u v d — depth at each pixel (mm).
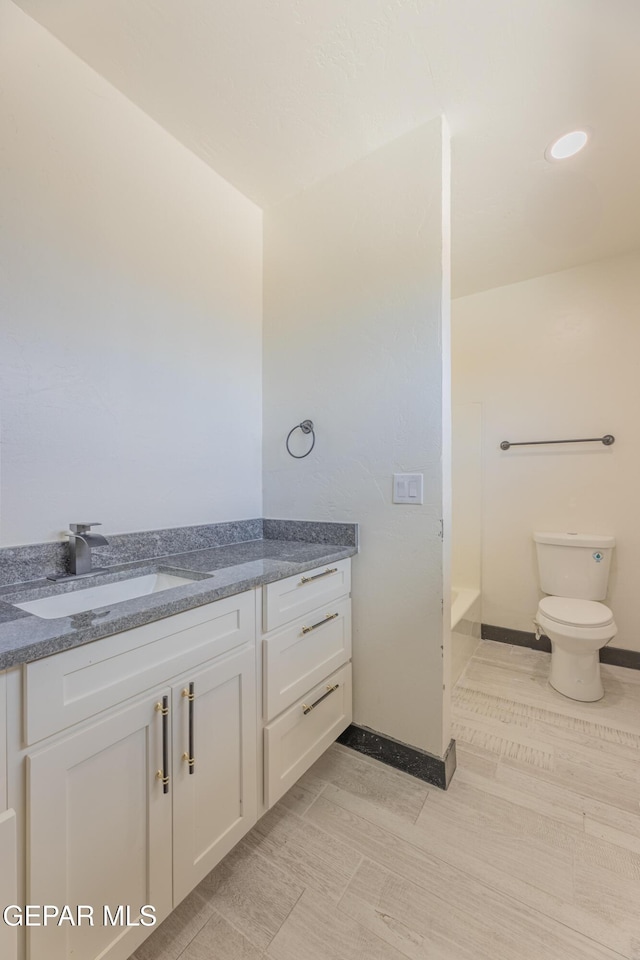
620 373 2291
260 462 1934
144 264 1432
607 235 2082
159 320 1488
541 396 2500
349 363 1647
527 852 1150
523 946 916
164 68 1243
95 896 773
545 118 1389
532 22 1092
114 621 795
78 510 1249
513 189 1738
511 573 2596
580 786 1400
